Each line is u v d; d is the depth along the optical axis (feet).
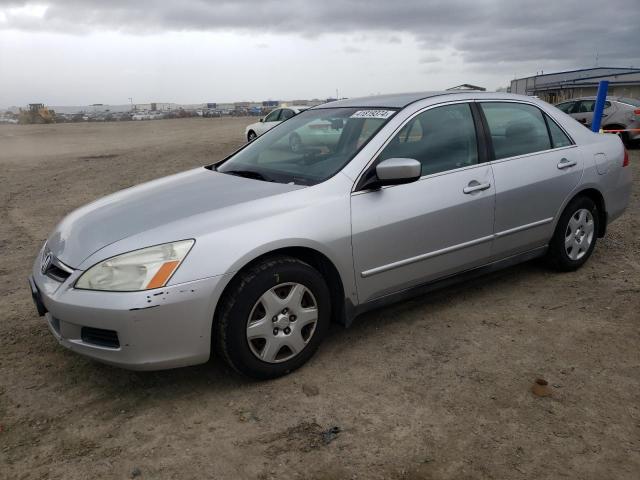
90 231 10.66
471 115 13.58
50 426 9.50
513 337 12.23
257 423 9.42
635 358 11.19
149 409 9.94
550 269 16.10
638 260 16.93
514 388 10.25
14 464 8.54
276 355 10.56
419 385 10.43
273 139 14.57
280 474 8.20
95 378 11.04
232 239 9.83
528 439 8.82
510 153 14.01
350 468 8.28
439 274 12.82
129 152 57.47
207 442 8.97
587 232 15.98
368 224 11.29
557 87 111.65
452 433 9.01
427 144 12.61
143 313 9.19
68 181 37.63
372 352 11.73
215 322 10.03
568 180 14.87
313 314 10.83
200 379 10.89
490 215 13.28
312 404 9.91
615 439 8.77
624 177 16.69
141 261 9.43
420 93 13.96
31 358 11.91
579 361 11.15
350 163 11.58
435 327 12.82
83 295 9.49
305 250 10.78
